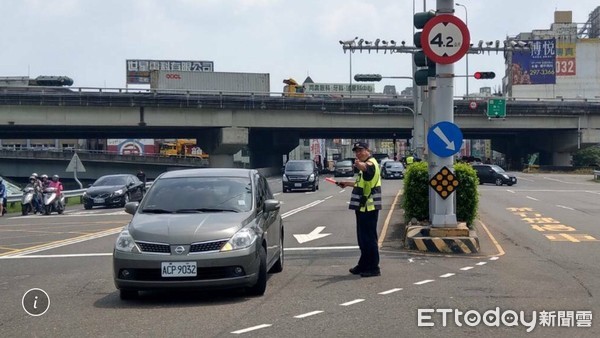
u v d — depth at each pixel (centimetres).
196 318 834
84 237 1839
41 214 2909
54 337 758
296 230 1898
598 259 1308
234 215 979
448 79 1413
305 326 784
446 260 1289
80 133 6675
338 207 2820
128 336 752
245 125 6138
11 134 6588
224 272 907
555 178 6153
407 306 886
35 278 1166
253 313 855
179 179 1078
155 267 898
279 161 8206
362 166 1115
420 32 1455
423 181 1608
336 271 1177
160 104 5750
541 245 1523
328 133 7700
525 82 9469
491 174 5112
